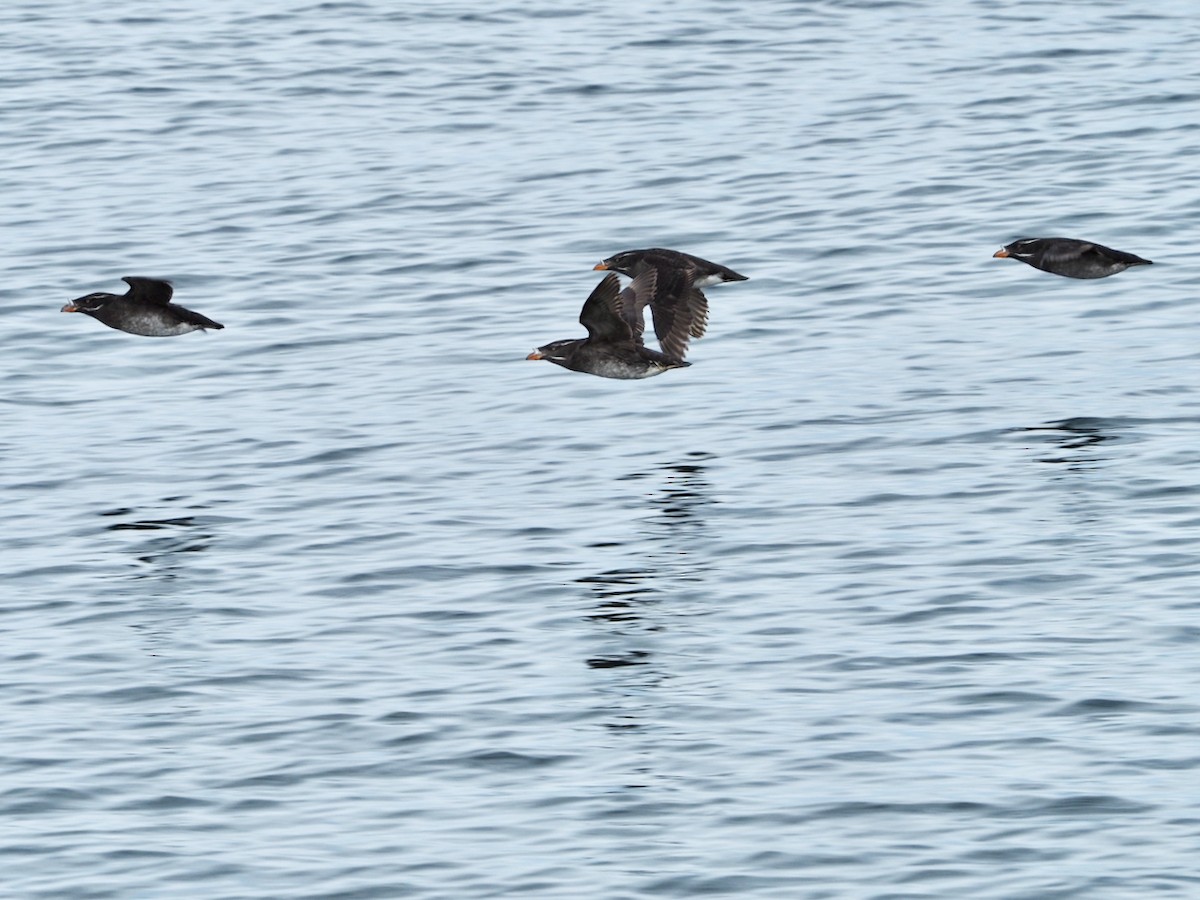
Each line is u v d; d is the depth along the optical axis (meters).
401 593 30.84
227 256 46.41
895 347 40.22
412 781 25.25
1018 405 37.06
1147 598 29.42
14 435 38.03
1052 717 26.14
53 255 46.62
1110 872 22.59
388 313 43.16
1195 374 38.06
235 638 29.50
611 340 31.06
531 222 47.72
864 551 31.48
